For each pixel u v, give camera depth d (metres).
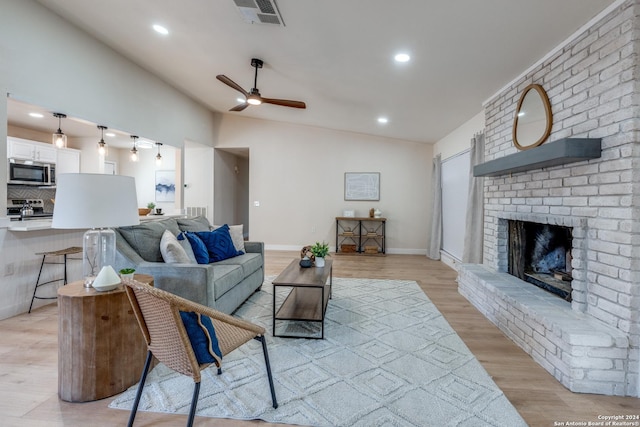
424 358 2.20
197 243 3.06
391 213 6.75
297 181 6.89
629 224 1.78
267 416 1.58
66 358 1.68
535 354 2.18
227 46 3.40
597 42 2.02
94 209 1.69
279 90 4.57
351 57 3.08
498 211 3.32
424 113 4.54
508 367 2.09
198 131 6.25
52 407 1.64
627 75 1.80
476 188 4.02
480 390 1.82
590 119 2.08
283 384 1.86
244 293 3.20
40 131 5.87
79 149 6.43
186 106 5.79
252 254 3.74
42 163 5.65
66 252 3.12
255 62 3.61
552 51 2.47
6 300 2.85
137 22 3.26
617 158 1.85
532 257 2.99
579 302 2.12
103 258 1.93
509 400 1.74
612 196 1.88
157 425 1.52
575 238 2.15
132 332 1.81
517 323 2.42
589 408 1.68
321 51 3.08
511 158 2.58
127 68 4.28
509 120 3.13
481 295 3.08
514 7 1.99
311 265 3.08
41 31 3.13
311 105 5.10
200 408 1.64
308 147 6.87
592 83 2.06
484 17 2.14
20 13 2.94
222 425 1.53
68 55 3.42
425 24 2.32
